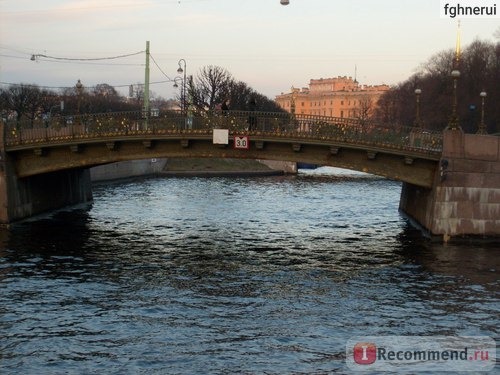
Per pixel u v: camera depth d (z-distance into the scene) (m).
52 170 37.56
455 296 23.91
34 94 104.06
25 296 23.23
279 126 34.72
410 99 126.31
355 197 61.72
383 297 23.75
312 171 113.00
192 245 33.66
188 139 35.19
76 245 32.78
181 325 20.25
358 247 33.34
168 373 16.36
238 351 17.98
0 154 36.41
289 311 21.92
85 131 36.06
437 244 33.44
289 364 17.02
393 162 34.75
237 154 35.75
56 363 16.98
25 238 34.12
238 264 29.20
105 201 54.72
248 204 54.16
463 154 33.22
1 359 17.22
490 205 33.50
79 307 22.03
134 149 36.41
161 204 53.09
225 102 37.72
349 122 34.31
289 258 30.58
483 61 105.88
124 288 24.64
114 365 16.86
